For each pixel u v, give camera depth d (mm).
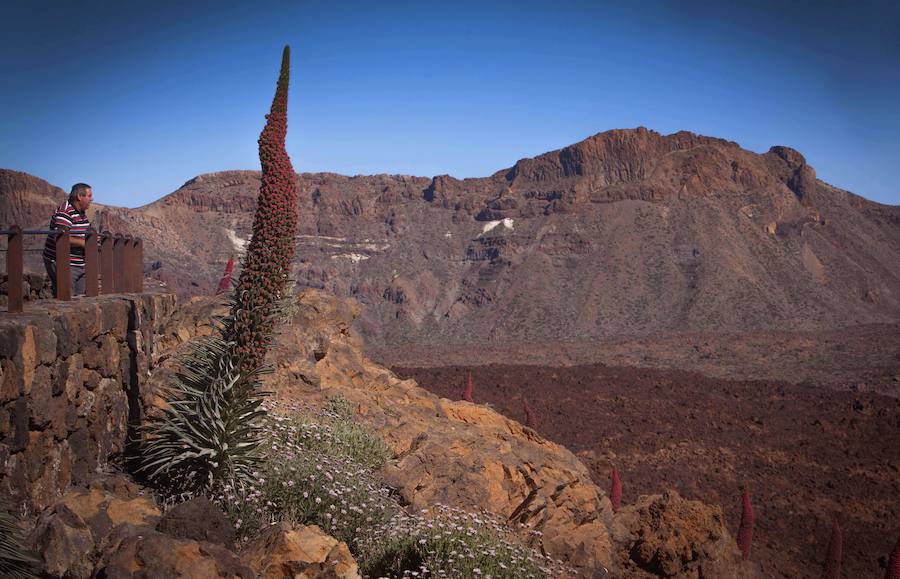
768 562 44406
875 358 196375
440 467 12469
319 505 9070
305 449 10914
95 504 7840
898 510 58938
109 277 10742
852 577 45531
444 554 8531
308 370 14602
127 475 9281
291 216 8430
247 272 8414
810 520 56031
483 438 14336
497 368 102375
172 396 9875
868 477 67812
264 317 8461
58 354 7895
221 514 7582
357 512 9242
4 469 6812
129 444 9992
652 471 66250
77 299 9406
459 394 84500
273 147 8227
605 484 61125
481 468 12742
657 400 91125
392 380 17188
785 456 73250
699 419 83562
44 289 9703
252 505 8430
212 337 8875
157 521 7984
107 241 10633
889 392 147250
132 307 10391
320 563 7141
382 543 8977
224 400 8352
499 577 8312
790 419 87375
